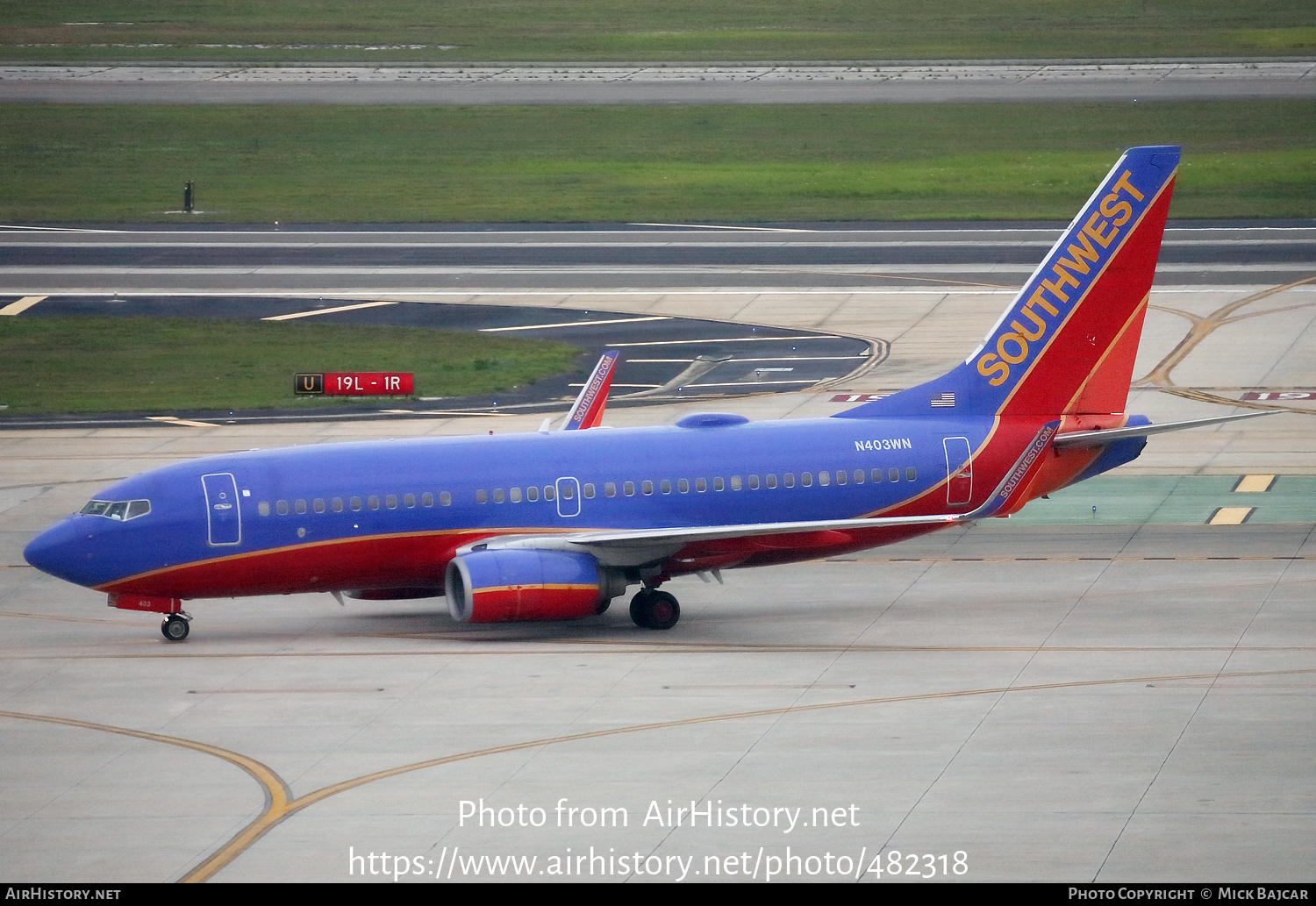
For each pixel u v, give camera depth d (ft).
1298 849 330.34
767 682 460.14
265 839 345.92
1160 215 574.56
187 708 444.14
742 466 552.82
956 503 570.46
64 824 356.38
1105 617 528.63
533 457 544.62
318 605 579.48
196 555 517.55
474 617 506.48
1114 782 371.15
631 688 456.86
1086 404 586.45
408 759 397.19
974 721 419.95
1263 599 544.21
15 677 478.59
